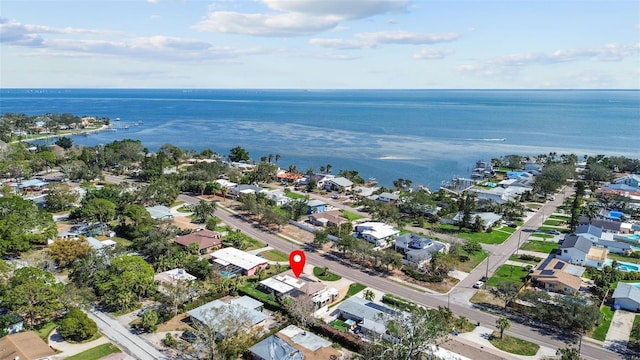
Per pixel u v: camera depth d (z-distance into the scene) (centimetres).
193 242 11662
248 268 10506
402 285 10200
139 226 12288
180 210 15612
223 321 7350
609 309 9162
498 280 10475
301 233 13675
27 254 10719
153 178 18938
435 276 10469
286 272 10394
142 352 7319
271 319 8538
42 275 8200
